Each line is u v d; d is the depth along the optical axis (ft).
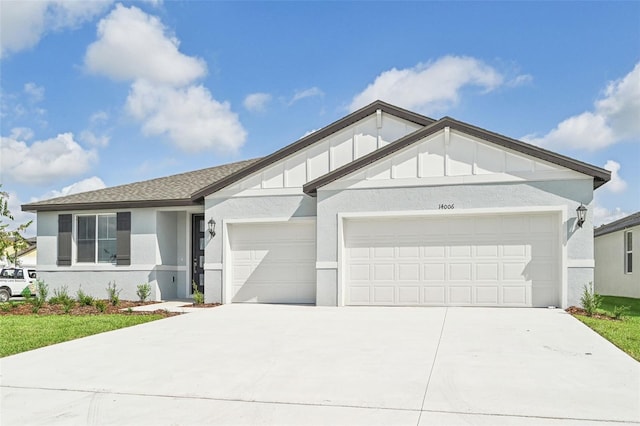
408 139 44.16
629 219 71.00
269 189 49.85
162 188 60.23
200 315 39.96
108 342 28.40
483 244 43.45
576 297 40.78
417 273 44.73
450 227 44.21
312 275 49.26
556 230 42.04
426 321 34.94
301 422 15.31
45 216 58.39
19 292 77.20
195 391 18.62
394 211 44.52
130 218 55.62
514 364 22.16
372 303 45.50
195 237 59.16
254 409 16.57
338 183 45.91
